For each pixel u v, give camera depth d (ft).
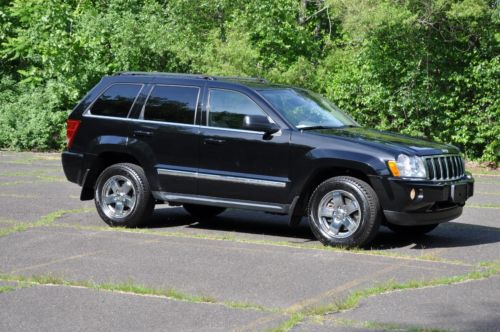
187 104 33.24
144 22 77.82
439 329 18.98
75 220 35.91
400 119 68.64
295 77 68.23
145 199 33.60
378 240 32.17
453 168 31.12
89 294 22.54
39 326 19.48
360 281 24.26
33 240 30.81
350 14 63.46
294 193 30.66
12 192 45.68
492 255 28.78
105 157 35.14
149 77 34.63
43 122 76.33
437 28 66.23
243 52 66.03
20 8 82.07
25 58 86.69
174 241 30.99
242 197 31.73
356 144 29.84
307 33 75.82
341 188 29.55
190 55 70.23
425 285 23.75
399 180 28.86
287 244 30.68
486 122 66.33
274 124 31.27
